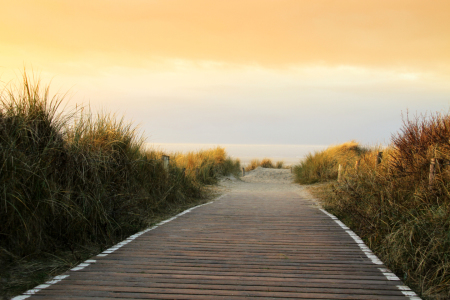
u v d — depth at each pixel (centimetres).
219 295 299
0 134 388
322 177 1480
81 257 405
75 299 286
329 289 316
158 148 1006
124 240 482
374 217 514
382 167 683
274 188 1475
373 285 327
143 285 318
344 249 443
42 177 408
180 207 809
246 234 523
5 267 341
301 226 582
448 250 362
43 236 403
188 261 390
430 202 457
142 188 678
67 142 484
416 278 355
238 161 2541
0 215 355
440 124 631
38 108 455
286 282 330
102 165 534
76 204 450
